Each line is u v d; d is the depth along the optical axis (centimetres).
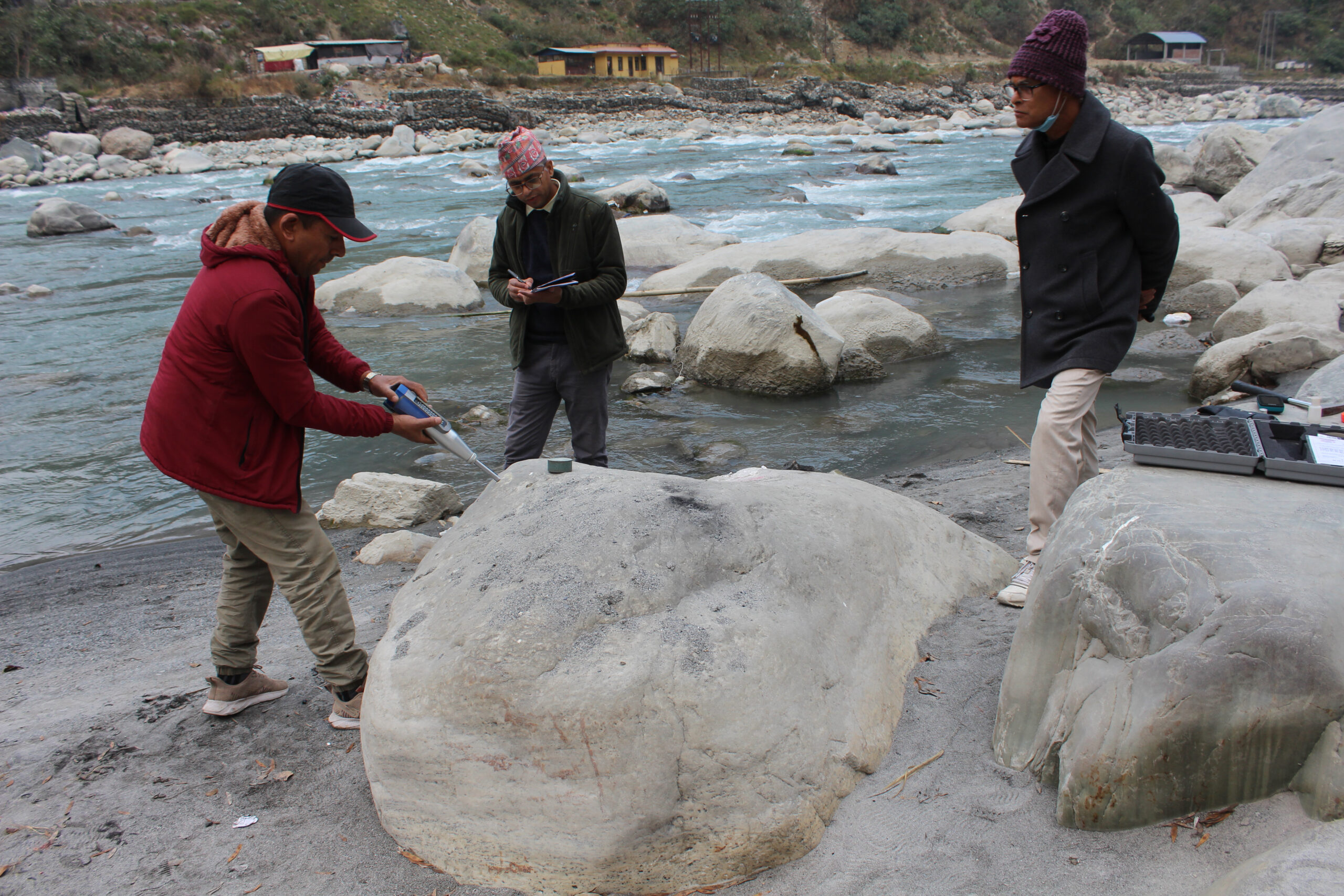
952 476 601
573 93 5350
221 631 299
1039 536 339
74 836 254
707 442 711
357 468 686
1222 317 905
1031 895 203
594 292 445
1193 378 759
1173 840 208
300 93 4725
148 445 270
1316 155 1505
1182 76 7481
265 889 230
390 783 234
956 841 222
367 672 270
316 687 328
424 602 265
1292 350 716
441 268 1230
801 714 238
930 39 7800
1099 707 222
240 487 267
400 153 3919
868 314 916
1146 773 210
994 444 677
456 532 298
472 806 225
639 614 244
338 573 291
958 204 1989
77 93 4266
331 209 265
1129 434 288
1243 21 8938
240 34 5422
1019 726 249
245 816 259
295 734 298
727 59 6994
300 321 266
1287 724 201
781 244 1332
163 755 291
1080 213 327
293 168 266
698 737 222
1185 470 275
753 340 825
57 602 464
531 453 495
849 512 315
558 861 218
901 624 301
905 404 782
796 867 223
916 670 293
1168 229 325
